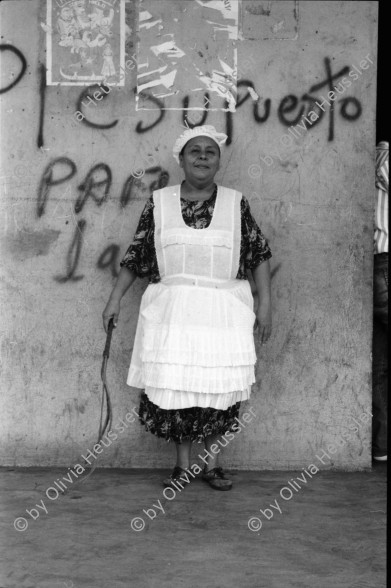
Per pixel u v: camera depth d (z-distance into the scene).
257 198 4.02
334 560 2.86
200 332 3.50
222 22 3.95
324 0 3.94
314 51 3.96
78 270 4.05
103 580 2.68
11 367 4.06
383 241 4.22
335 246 4.03
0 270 4.05
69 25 3.96
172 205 3.66
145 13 3.95
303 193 4.01
